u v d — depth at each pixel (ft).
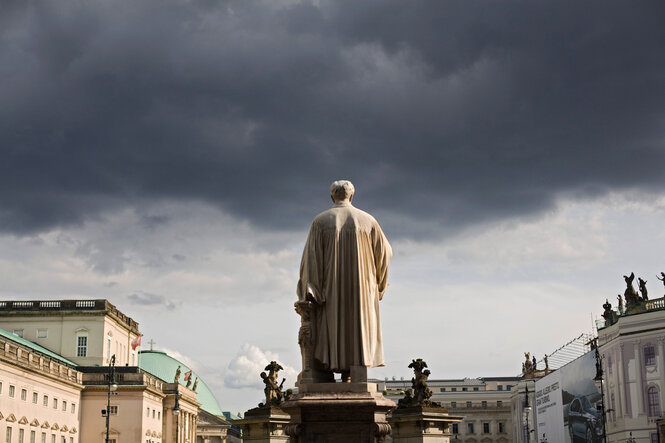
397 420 102.37
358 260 45.01
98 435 315.17
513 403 429.79
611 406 277.44
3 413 239.09
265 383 99.71
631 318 268.41
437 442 101.55
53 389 284.20
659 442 252.21
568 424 321.52
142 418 320.50
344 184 47.16
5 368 241.96
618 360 272.31
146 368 532.73
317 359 44.86
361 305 44.68
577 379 310.65
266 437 96.58
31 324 349.41
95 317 351.46
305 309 45.06
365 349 44.14
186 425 394.93
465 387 528.22
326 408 42.75
